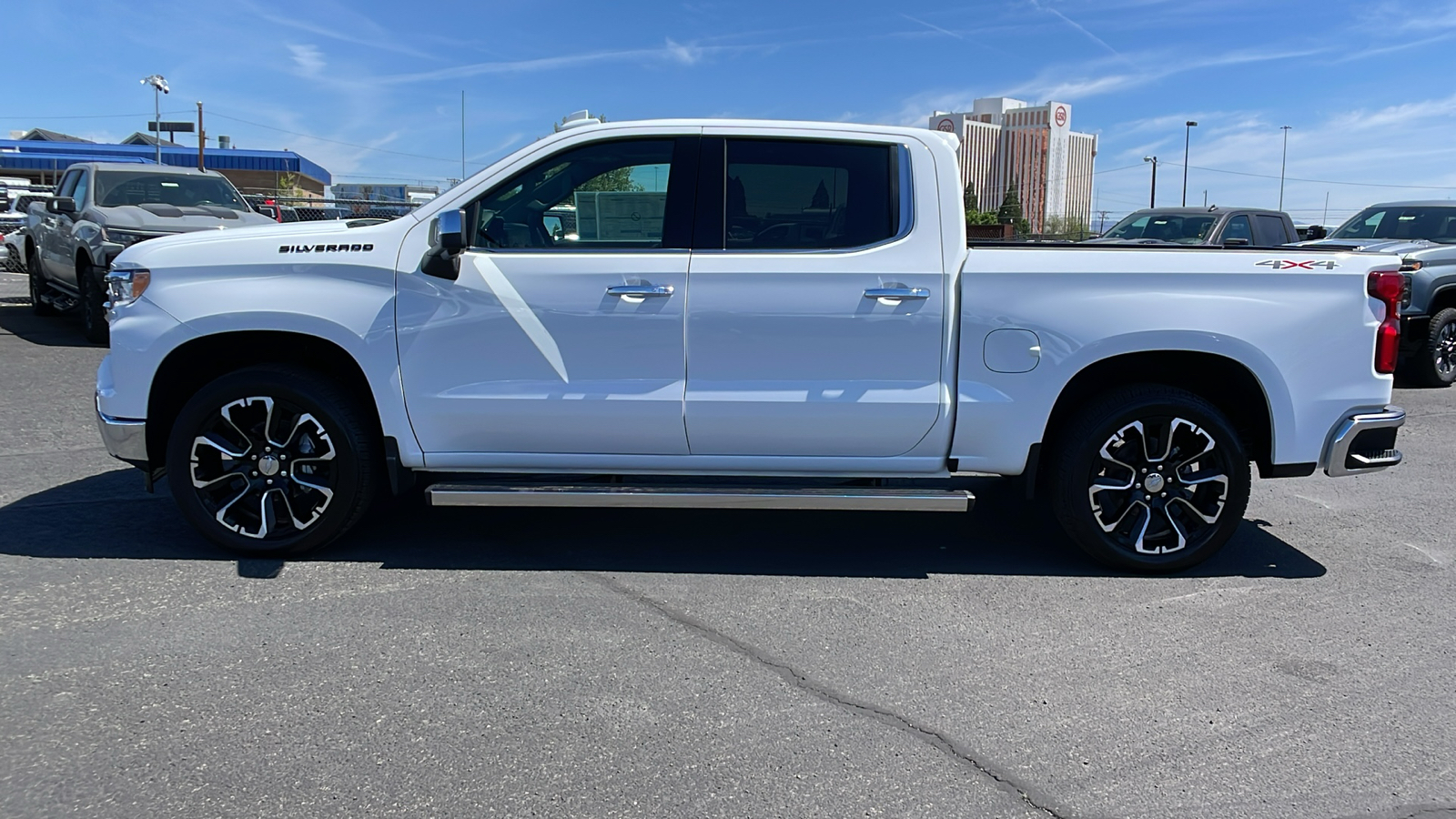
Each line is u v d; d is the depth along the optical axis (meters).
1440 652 3.82
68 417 7.51
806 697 3.38
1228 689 3.48
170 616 3.93
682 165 4.48
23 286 17.78
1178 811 2.75
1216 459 4.50
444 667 3.54
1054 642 3.86
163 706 3.21
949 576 4.60
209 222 11.34
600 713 3.23
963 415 4.41
